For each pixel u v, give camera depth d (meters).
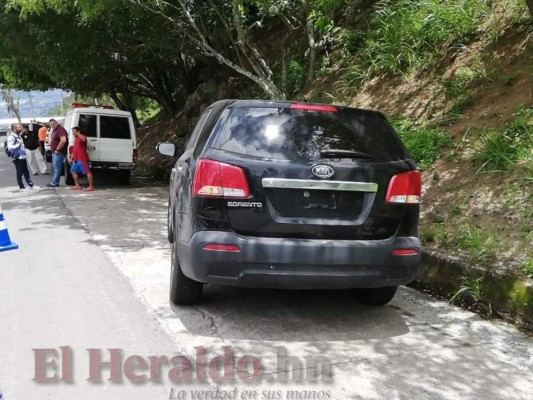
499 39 8.52
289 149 4.19
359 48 11.65
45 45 14.55
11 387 3.47
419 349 4.17
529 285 4.61
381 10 11.02
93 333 4.29
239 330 4.41
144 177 17.52
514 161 6.22
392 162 4.37
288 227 4.09
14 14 13.80
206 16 13.97
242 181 4.07
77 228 8.41
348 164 4.21
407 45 9.96
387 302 5.03
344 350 4.11
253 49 11.03
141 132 27.52
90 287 5.41
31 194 12.45
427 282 5.58
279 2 11.65
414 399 3.43
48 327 4.40
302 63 13.45
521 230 5.37
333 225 4.15
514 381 3.71
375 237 4.25
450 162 7.01
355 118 4.49
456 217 6.09
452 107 7.99
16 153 13.16
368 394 3.47
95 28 13.92
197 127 5.80
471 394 3.52
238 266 4.06
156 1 11.10
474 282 5.04
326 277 4.12
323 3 10.87
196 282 4.70
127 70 21.02
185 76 20.28
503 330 4.59
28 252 6.81
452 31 9.38
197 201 4.14
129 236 7.87
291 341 4.24
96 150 14.17
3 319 4.57
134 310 4.78
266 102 4.43
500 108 7.31
